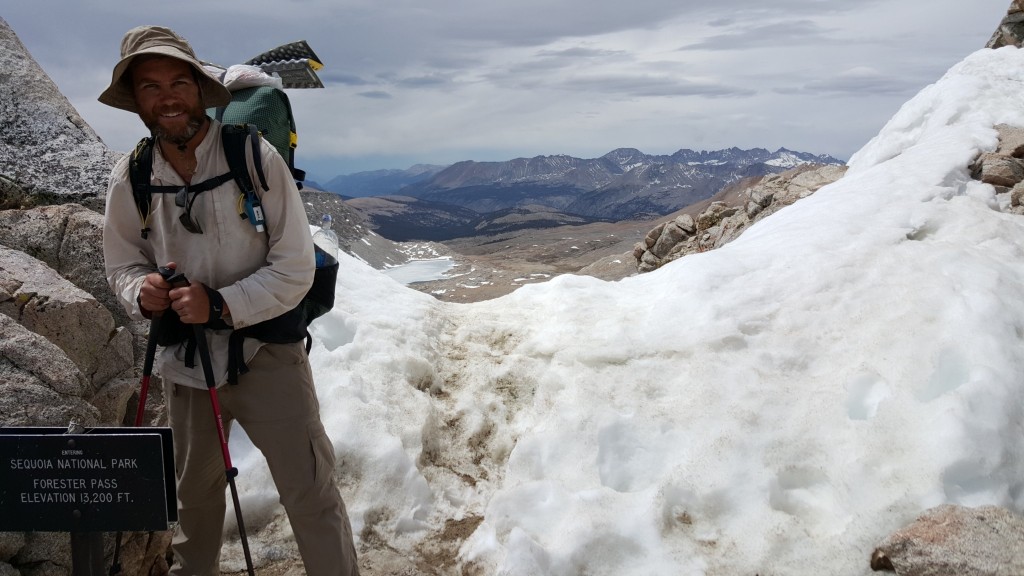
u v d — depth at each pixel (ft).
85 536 10.12
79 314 14.10
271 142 13.24
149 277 9.97
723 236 67.00
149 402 15.46
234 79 13.39
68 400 12.50
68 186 17.81
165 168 10.40
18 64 19.08
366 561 14.93
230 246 10.49
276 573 14.71
